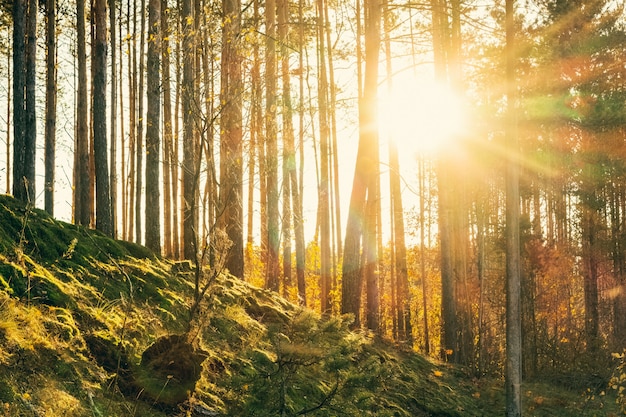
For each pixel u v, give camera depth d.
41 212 9.78
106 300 8.51
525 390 17.92
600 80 25.91
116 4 26.19
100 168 13.62
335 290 27.12
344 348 8.30
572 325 27.12
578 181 27.12
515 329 12.48
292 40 22.91
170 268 11.20
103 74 14.00
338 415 8.49
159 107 15.00
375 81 17.67
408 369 15.33
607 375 18.64
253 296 12.42
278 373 7.96
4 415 5.37
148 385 7.14
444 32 23.55
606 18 26.05
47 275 8.05
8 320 6.57
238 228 15.61
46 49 23.91
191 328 7.79
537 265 23.23
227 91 10.26
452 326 22.17
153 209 14.54
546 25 25.92
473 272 29.30
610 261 30.61
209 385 8.05
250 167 12.22
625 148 26.36
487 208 25.98
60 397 6.07
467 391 16.44
